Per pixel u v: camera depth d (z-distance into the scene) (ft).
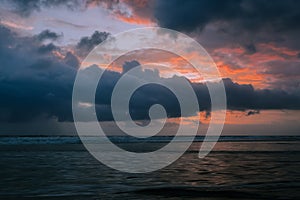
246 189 36.17
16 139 170.30
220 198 31.45
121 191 34.91
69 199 30.91
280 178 45.01
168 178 44.98
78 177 45.78
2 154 90.43
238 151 107.55
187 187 37.42
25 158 77.36
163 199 30.76
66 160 72.33
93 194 33.24
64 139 180.75
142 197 31.76
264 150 113.09
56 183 40.27
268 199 31.09
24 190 35.50
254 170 54.54
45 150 106.83
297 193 33.88
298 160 74.02
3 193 33.83
